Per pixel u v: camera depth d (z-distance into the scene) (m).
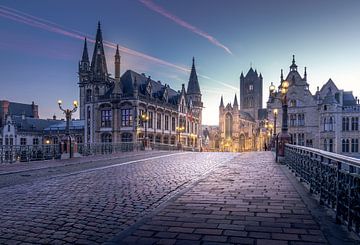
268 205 6.55
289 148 13.61
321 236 4.60
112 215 6.12
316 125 53.09
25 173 13.45
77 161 19.59
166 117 61.47
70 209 6.64
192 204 6.71
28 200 7.63
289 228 5.00
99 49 66.75
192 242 4.46
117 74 53.97
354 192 4.61
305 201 6.84
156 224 5.33
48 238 4.84
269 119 57.00
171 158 21.89
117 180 10.73
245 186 8.85
